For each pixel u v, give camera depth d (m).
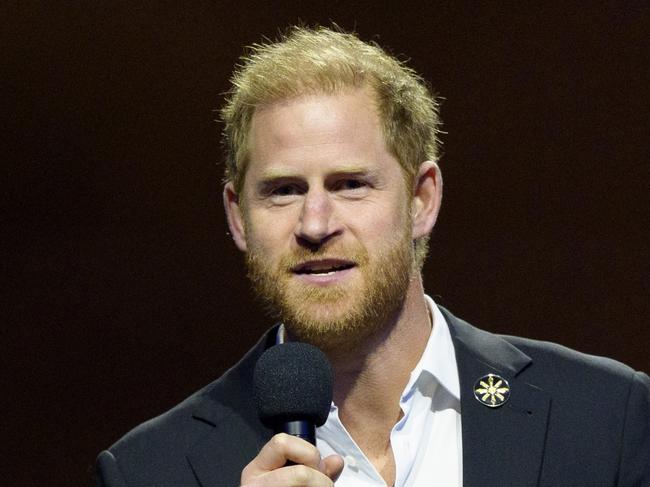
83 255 15.71
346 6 14.66
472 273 14.91
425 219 7.80
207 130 15.41
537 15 14.60
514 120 14.77
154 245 15.66
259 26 14.94
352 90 7.31
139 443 7.84
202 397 8.07
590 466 7.28
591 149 14.69
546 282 14.83
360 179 7.21
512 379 7.66
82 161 15.62
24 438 15.62
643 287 14.68
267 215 7.26
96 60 15.34
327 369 6.58
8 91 15.45
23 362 15.66
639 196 14.62
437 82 14.73
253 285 7.43
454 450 7.55
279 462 6.03
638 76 14.52
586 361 7.84
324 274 7.15
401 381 7.57
